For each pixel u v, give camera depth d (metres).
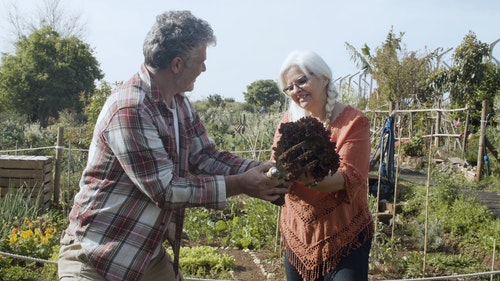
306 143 2.44
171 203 2.27
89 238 2.35
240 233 7.33
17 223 6.73
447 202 8.88
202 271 5.98
